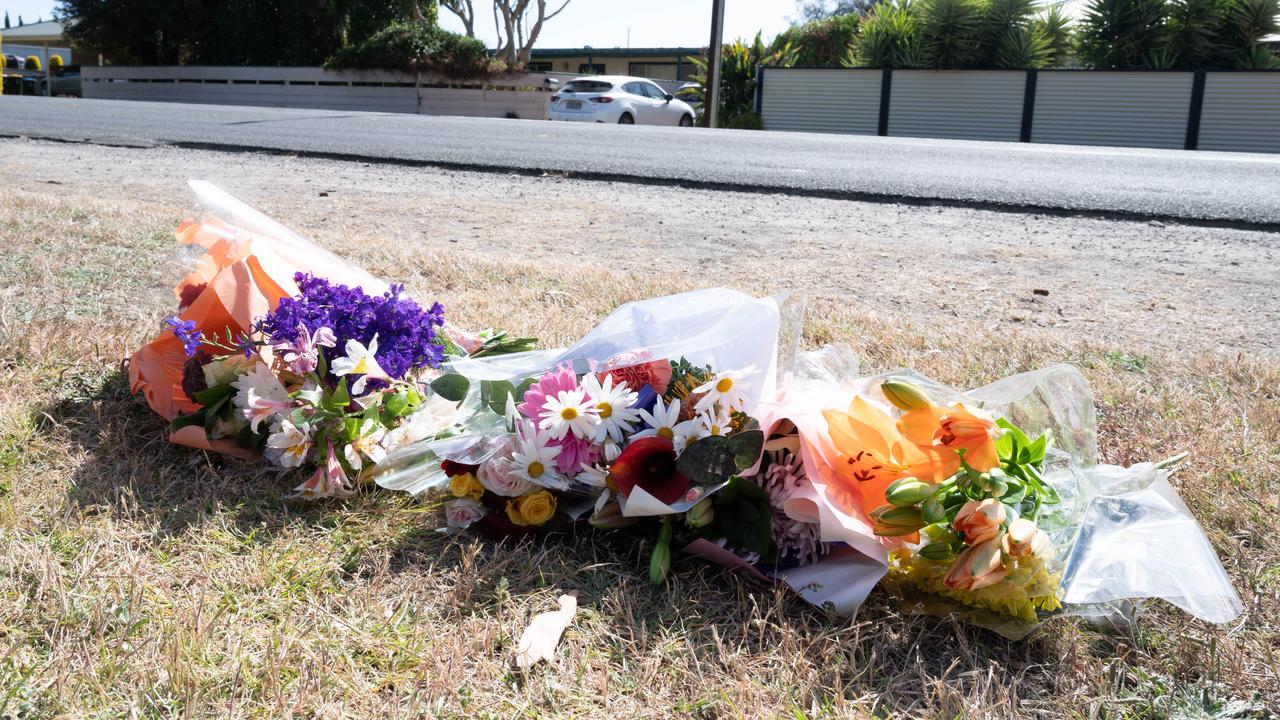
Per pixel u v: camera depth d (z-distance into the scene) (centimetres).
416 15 2892
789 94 2286
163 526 201
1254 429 259
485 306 366
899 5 2314
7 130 1116
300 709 147
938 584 184
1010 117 2105
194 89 2742
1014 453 184
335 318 233
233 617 170
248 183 738
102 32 2922
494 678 159
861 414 202
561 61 5006
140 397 264
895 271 476
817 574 193
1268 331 375
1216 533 204
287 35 2784
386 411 229
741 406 204
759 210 673
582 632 174
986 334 351
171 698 147
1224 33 2109
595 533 211
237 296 248
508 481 203
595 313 359
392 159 919
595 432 201
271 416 228
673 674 163
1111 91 1997
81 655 155
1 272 374
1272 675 163
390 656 163
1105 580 178
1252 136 1903
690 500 192
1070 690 164
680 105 2103
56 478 216
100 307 338
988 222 636
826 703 156
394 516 214
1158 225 629
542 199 700
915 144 1237
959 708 157
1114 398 280
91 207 514
